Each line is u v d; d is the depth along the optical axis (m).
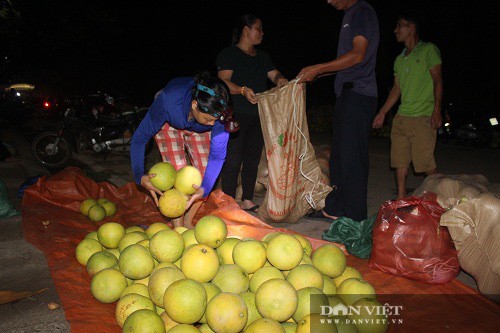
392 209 3.64
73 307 2.95
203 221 3.25
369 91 4.68
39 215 5.02
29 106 23.12
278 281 2.66
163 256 3.11
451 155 10.48
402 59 5.47
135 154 3.80
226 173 5.43
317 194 4.95
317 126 16.80
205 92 3.29
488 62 15.54
